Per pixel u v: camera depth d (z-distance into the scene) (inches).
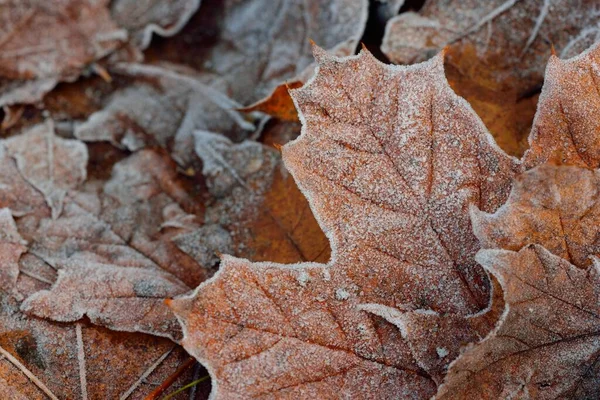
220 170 18.9
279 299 16.3
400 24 18.7
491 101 18.4
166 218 18.7
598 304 15.9
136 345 17.4
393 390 16.2
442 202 16.5
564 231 16.1
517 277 15.7
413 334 16.2
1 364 17.1
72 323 17.5
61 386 17.1
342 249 16.5
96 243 18.4
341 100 16.6
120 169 19.3
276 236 18.1
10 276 17.8
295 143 16.5
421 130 16.6
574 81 16.5
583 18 18.0
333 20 19.2
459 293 16.4
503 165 16.5
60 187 18.9
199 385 17.3
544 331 15.9
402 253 16.5
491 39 18.5
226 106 19.7
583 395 16.0
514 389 15.9
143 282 17.7
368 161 16.6
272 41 19.8
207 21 20.5
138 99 20.0
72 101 20.1
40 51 20.1
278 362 16.2
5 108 19.8
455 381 15.6
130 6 20.2
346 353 16.3
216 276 16.2
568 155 16.4
